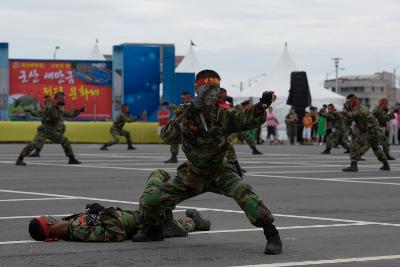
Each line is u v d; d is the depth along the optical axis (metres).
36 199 14.70
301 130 47.56
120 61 50.53
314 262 8.39
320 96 54.22
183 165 9.05
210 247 9.30
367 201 14.87
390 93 183.50
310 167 24.38
